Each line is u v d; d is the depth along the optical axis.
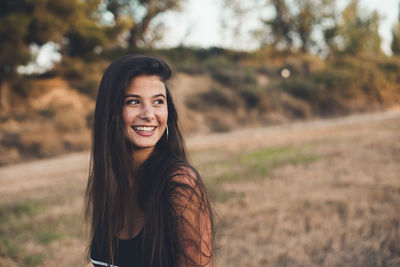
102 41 21.97
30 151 15.42
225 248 4.20
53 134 16.42
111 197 1.29
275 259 3.87
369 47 35.72
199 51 33.19
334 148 10.89
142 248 1.18
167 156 1.30
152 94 1.26
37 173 11.28
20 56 17.38
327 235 4.36
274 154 10.67
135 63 1.25
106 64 23.59
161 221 1.13
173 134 1.39
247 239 4.43
